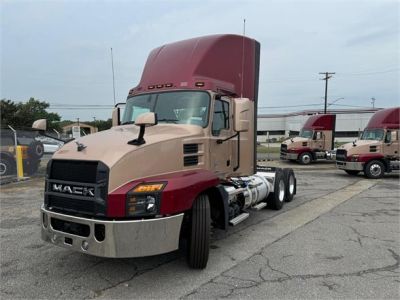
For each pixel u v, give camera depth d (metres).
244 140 7.47
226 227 5.82
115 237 4.33
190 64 6.53
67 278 4.99
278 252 6.07
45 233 4.92
